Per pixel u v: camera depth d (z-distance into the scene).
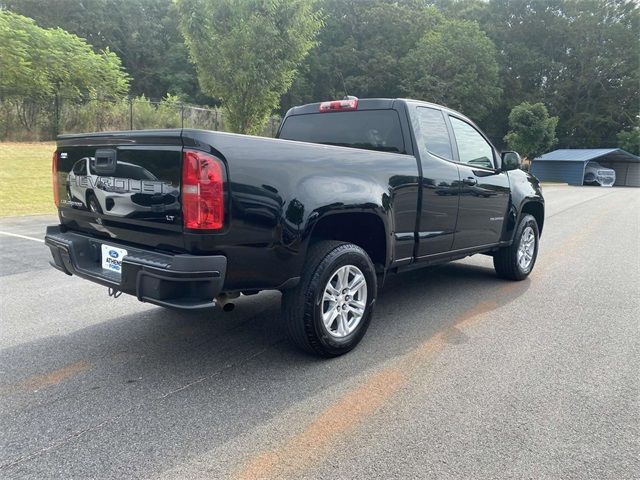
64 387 3.25
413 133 4.52
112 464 2.44
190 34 14.67
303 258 3.41
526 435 2.73
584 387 3.31
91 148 3.54
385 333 4.30
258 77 14.47
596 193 28.44
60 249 3.75
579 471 2.43
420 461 2.48
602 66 56.16
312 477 2.35
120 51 59.03
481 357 3.79
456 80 47.28
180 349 3.90
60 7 56.81
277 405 3.03
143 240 3.27
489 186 5.38
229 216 2.99
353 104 4.87
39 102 22.33
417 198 4.40
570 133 57.22
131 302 5.14
